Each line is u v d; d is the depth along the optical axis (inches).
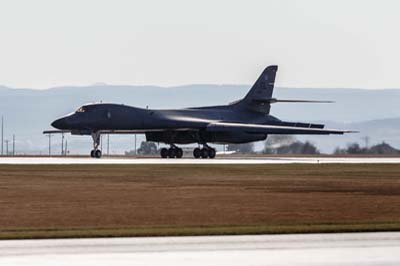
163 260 2970.0
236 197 5265.8
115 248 3225.9
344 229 3710.6
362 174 7475.4
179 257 3031.5
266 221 4111.7
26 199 5093.5
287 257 3026.6
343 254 3088.1
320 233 3622.0
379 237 3501.5
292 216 4313.5
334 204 4886.8
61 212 4458.7
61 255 3070.9
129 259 2987.2
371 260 2962.6
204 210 4569.4
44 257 3026.6
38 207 4682.6
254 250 3181.6
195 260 2967.5
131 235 3543.3
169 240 3427.7
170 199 5128.0
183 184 6235.2
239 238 3479.3
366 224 3890.3
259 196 5344.5
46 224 3996.1
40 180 6555.1
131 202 4950.8
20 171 7618.1
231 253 3112.7
